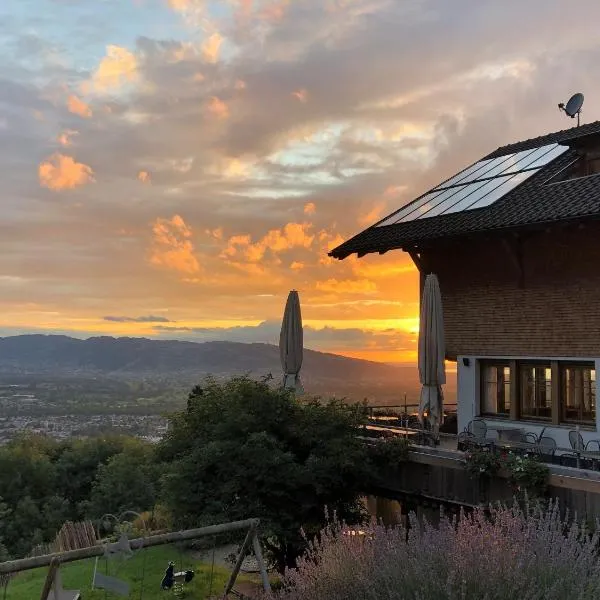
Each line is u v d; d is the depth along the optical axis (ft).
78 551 21.94
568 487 30.63
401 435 42.11
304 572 19.20
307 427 38.34
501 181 52.60
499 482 33.91
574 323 42.73
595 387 41.37
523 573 15.99
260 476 35.04
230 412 37.63
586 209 37.35
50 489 185.06
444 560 16.98
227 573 48.34
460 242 47.67
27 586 51.26
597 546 20.94
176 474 36.81
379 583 16.85
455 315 50.70
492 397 48.42
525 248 45.70
